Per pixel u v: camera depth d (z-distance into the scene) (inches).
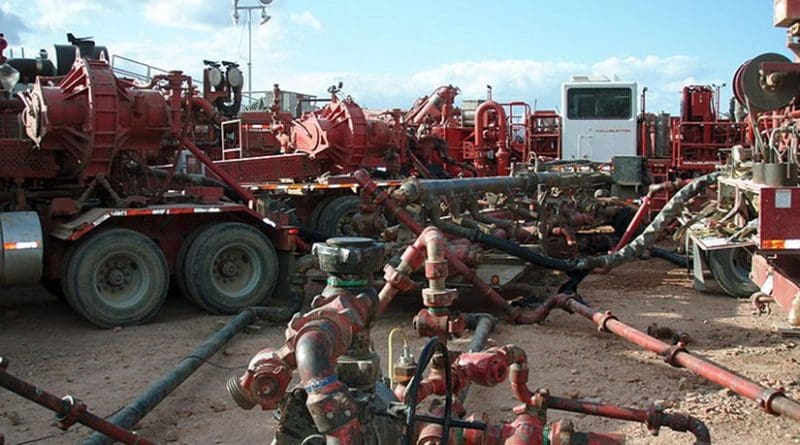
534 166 576.4
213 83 609.9
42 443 204.8
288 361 120.0
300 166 516.4
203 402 233.8
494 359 152.7
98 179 339.0
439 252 166.2
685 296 390.6
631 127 727.1
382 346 293.7
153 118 342.6
